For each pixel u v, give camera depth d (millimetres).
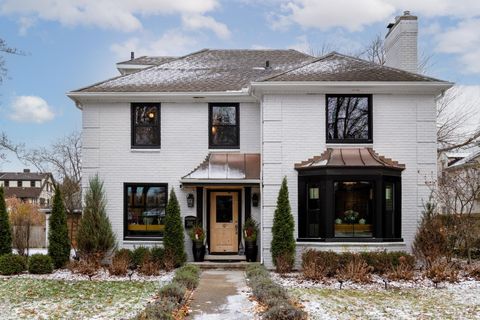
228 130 19578
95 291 13695
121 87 19484
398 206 17625
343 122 18016
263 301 11086
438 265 15500
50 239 18172
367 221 17219
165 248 17797
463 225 17328
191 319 10055
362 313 10773
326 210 17000
